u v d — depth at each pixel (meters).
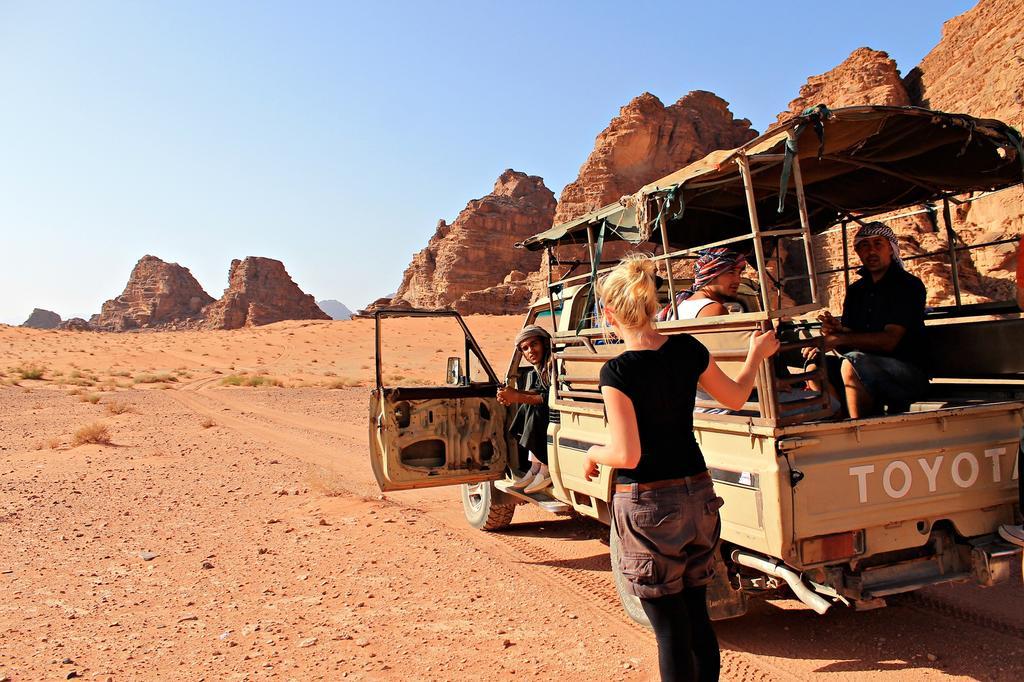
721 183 5.10
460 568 6.55
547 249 7.02
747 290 6.74
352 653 4.72
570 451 5.87
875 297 5.36
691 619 3.11
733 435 4.26
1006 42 83.00
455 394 7.20
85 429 15.81
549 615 5.38
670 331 4.80
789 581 4.02
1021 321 5.05
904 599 5.39
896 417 4.14
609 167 142.00
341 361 61.38
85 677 4.39
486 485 7.74
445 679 4.31
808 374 4.16
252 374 50.62
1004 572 4.29
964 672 4.16
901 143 5.08
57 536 7.89
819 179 5.94
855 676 4.21
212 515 8.86
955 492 4.30
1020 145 4.92
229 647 4.85
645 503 3.00
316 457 13.61
